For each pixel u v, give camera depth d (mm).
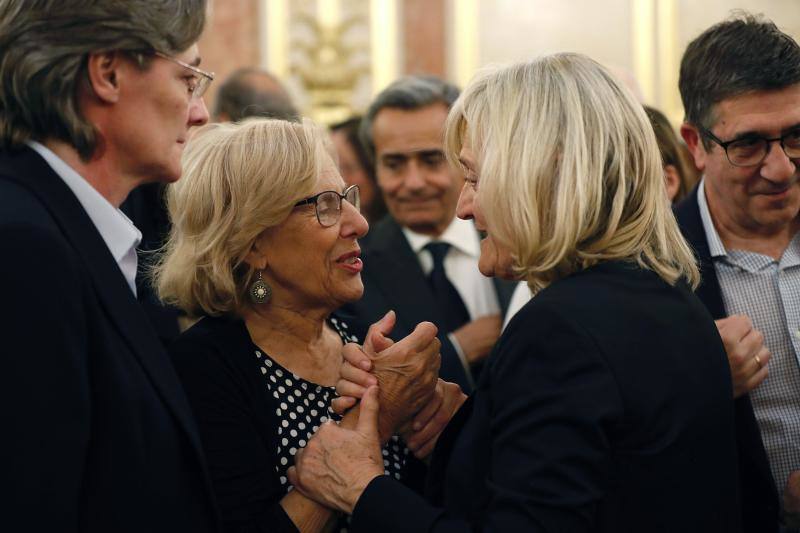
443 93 3412
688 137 2424
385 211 4348
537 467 1558
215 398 1950
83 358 1586
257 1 8430
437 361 2086
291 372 2072
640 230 1746
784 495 2207
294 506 1898
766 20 2287
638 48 8320
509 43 8453
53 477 1520
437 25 8461
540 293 1706
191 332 2055
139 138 1734
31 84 1656
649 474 1616
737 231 2367
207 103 8367
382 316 3141
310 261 2049
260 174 2006
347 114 8430
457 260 3375
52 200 1655
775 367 2332
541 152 1714
